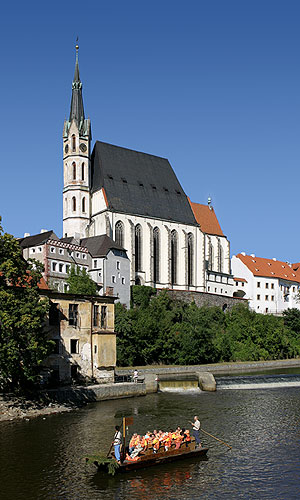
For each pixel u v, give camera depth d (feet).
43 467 134.51
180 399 229.86
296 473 133.08
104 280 427.74
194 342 361.51
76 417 185.98
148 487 123.65
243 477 130.41
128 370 306.35
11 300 185.98
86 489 121.90
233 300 554.87
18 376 202.39
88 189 521.24
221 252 606.96
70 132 522.06
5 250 194.08
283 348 440.45
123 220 508.94
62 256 404.16
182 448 143.95
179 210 573.74
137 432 168.25
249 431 173.99
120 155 558.97
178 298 496.64
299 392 254.47
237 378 278.67
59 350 222.69
